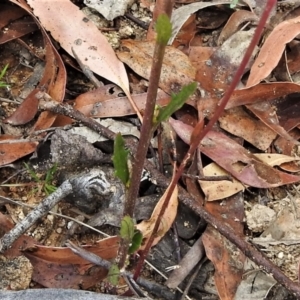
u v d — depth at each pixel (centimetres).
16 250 64
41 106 67
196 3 73
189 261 65
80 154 67
